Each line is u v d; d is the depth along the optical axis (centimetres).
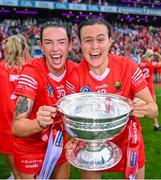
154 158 473
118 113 195
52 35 222
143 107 204
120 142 240
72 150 212
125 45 2331
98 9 2827
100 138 188
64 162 271
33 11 2902
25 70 234
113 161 199
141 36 2786
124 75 229
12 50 303
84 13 3016
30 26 2564
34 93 229
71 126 184
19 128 208
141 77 234
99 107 203
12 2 2464
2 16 2852
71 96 206
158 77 1319
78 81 226
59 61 228
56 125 212
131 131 219
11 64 306
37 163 258
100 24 207
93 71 225
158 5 3244
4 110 303
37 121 197
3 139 311
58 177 277
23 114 219
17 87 229
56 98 244
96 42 207
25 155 256
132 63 234
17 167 268
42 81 236
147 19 3278
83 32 209
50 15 2962
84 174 249
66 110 193
